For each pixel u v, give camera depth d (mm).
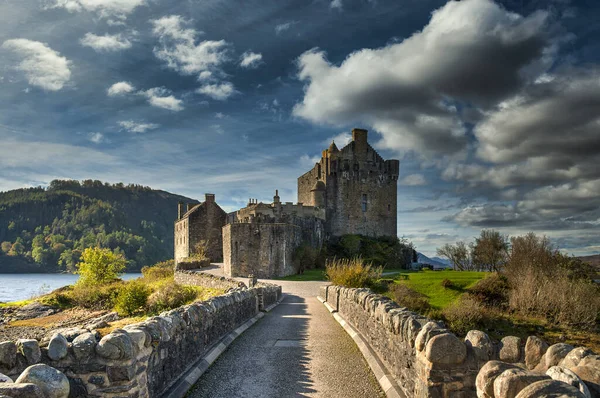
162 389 8977
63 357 7328
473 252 70375
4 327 36656
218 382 10578
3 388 5516
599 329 34656
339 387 10312
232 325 16562
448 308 36719
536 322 35688
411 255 91562
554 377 5207
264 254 58844
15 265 187000
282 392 9930
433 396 7441
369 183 93000
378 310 12375
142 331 7969
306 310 25359
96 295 47750
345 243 84938
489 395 5750
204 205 81438
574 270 45688
